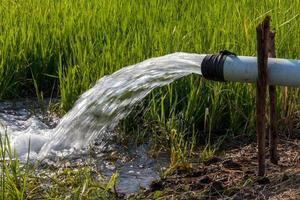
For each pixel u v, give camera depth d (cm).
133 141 763
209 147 728
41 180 652
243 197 602
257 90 584
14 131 798
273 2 1012
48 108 870
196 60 614
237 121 780
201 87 791
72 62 941
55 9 1056
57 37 971
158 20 980
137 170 700
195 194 618
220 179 646
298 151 716
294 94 786
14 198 582
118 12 1027
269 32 620
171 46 872
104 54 874
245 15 927
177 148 729
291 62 574
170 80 664
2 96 907
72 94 845
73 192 596
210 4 1042
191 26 930
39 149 746
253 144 753
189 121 775
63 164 704
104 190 607
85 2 1076
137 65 690
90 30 978
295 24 916
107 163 714
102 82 725
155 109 779
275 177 627
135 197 618
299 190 585
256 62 575
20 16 1033
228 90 789
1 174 645
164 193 626
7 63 916
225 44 864
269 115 670
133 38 930
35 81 872
